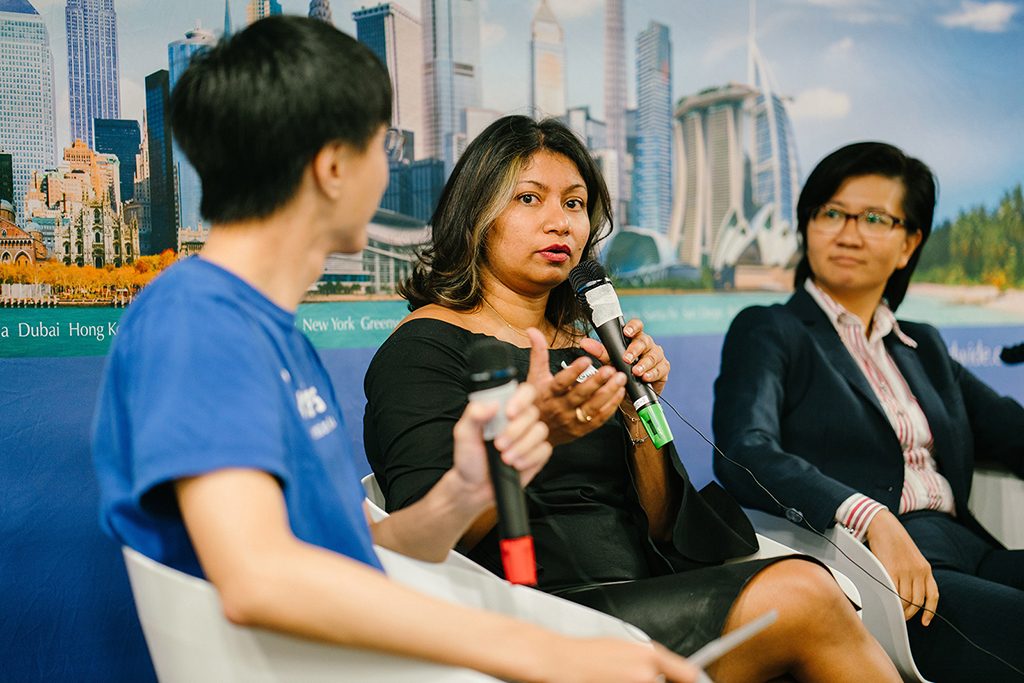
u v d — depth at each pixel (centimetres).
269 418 85
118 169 213
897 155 229
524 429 93
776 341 222
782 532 196
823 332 226
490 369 96
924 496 214
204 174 94
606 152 269
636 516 161
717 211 284
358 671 90
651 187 275
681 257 278
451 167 251
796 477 193
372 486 161
